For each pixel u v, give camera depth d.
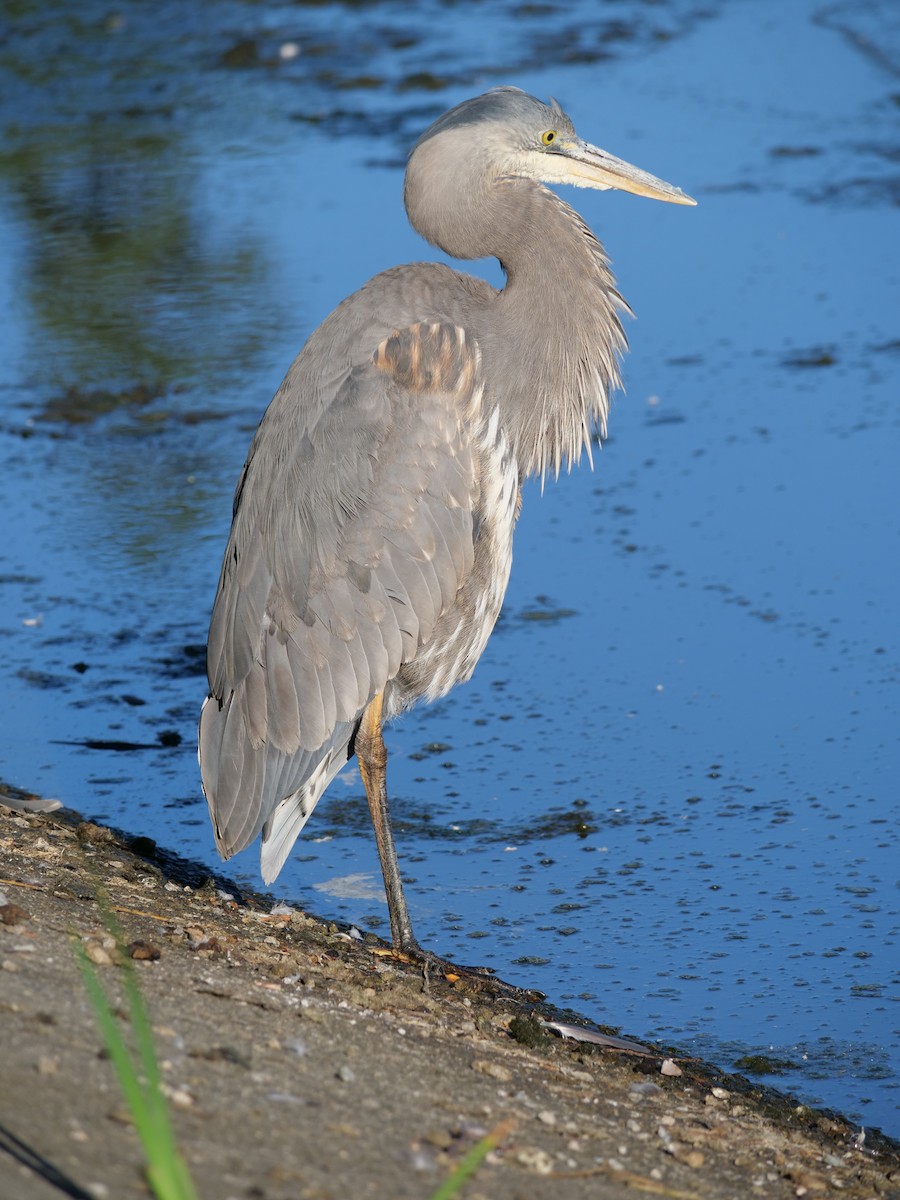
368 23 34.84
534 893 10.47
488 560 10.04
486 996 9.15
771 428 17.20
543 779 11.84
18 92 31.41
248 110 29.58
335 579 9.56
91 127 29.16
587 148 10.80
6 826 10.65
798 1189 7.11
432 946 9.87
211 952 8.53
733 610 14.02
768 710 12.55
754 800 11.41
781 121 27.00
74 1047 6.43
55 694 13.23
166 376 19.30
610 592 14.45
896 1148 7.94
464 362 9.72
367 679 9.59
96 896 9.21
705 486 16.17
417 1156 6.29
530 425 10.52
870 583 14.23
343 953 9.46
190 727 12.81
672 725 12.44
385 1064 7.36
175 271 22.25
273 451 9.85
